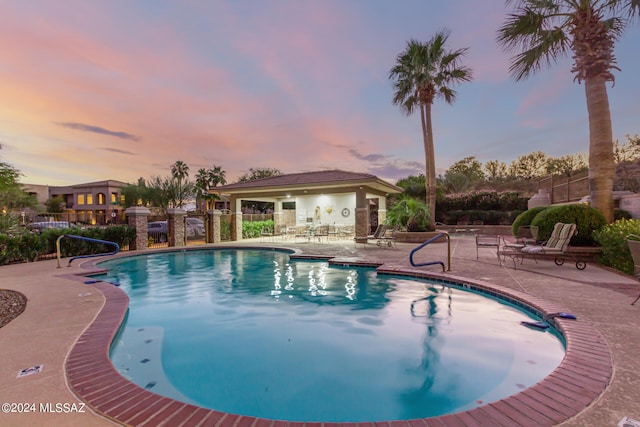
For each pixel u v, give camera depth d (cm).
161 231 1911
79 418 228
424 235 1639
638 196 1019
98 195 4588
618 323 411
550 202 1814
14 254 1049
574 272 769
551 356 372
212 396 310
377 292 699
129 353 410
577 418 221
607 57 919
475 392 306
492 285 638
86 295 603
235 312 584
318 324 514
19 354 338
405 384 326
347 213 2244
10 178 2542
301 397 307
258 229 2230
